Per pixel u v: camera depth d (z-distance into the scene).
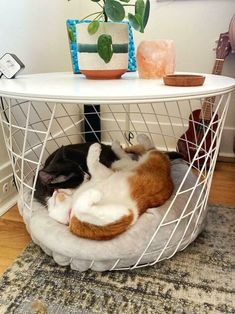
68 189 0.77
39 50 1.15
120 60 0.80
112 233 0.67
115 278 0.68
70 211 0.73
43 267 0.71
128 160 0.93
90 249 0.66
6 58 0.82
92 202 0.64
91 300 0.62
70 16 1.40
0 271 0.70
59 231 0.70
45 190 0.80
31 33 1.09
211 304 0.61
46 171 0.73
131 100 0.52
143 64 0.84
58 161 0.79
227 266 0.71
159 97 0.53
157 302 0.62
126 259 0.68
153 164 0.83
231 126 1.44
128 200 0.72
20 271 0.70
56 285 0.66
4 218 0.93
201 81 0.65
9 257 0.76
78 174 0.78
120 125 1.60
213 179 1.23
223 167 1.36
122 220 0.66
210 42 1.38
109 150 0.96
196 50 1.41
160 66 0.83
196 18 1.36
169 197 0.80
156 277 0.68
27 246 0.79
